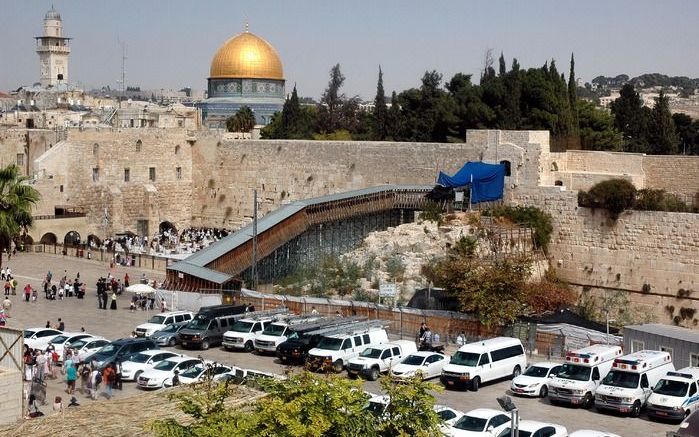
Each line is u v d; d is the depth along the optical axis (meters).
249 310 69.75
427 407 29.97
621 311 84.94
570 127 117.19
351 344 57.38
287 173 120.12
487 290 67.06
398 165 107.56
